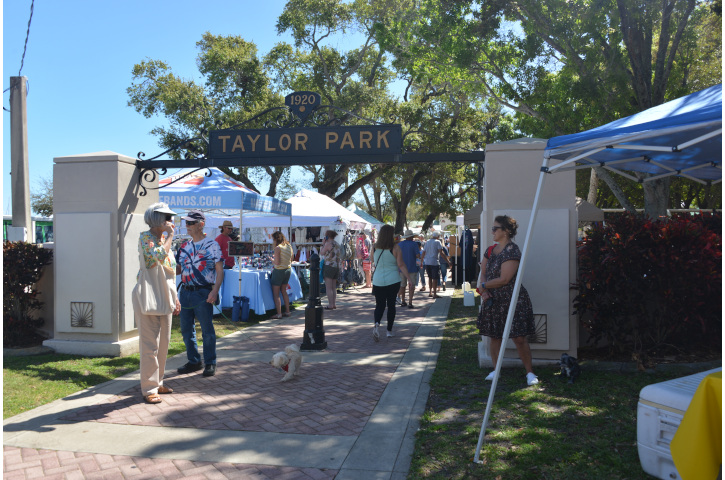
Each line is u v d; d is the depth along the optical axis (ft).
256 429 13.70
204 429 13.74
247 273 32.42
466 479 10.62
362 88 81.82
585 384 16.80
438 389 16.94
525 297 16.92
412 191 107.14
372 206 165.27
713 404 8.60
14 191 28.14
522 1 42.45
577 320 19.61
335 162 22.41
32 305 24.04
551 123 45.60
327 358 21.99
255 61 89.92
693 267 17.83
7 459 11.95
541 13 42.70
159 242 16.17
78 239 22.70
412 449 12.34
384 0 84.12
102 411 15.19
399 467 11.41
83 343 22.45
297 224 55.93
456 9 47.14
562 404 14.96
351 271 55.77
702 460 8.52
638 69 39.50
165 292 16.08
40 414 14.92
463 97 89.04
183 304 19.34
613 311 18.61
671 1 38.50
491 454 11.66
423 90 96.12
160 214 16.03
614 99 42.04
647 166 17.34
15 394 16.55
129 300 23.20
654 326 18.88
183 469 11.41
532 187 19.36
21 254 23.08
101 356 22.20
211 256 19.16
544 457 11.37
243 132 22.99
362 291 54.13
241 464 11.63
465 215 44.68
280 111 85.05
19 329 23.47
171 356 22.29
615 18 40.01
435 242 45.91
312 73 90.89
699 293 17.97
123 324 22.84
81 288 22.66
